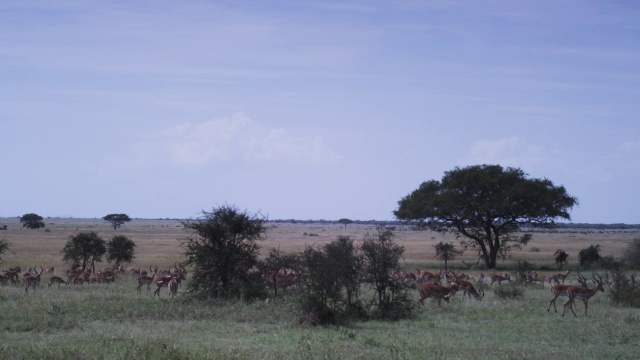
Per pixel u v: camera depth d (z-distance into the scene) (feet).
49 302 81.46
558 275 132.26
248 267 95.66
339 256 72.95
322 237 374.02
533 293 108.68
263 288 94.02
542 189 194.59
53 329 61.26
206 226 94.07
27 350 46.88
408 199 207.82
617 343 56.80
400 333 62.90
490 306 85.87
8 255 207.31
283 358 47.21
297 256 81.97
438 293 85.51
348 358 47.55
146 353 46.11
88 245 158.92
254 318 71.77
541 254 260.01
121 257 167.43
